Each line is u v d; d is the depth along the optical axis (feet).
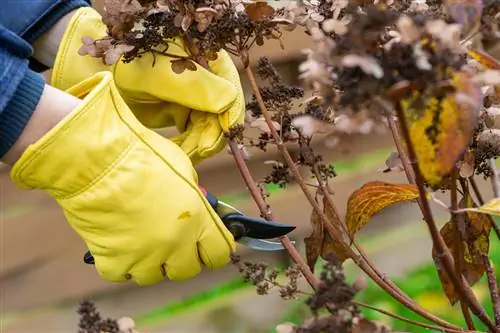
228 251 5.33
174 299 10.77
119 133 5.22
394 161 5.16
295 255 5.26
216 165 10.46
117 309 10.41
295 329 4.73
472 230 5.26
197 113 5.55
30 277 9.71
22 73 5.16
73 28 5.52
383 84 4.38
